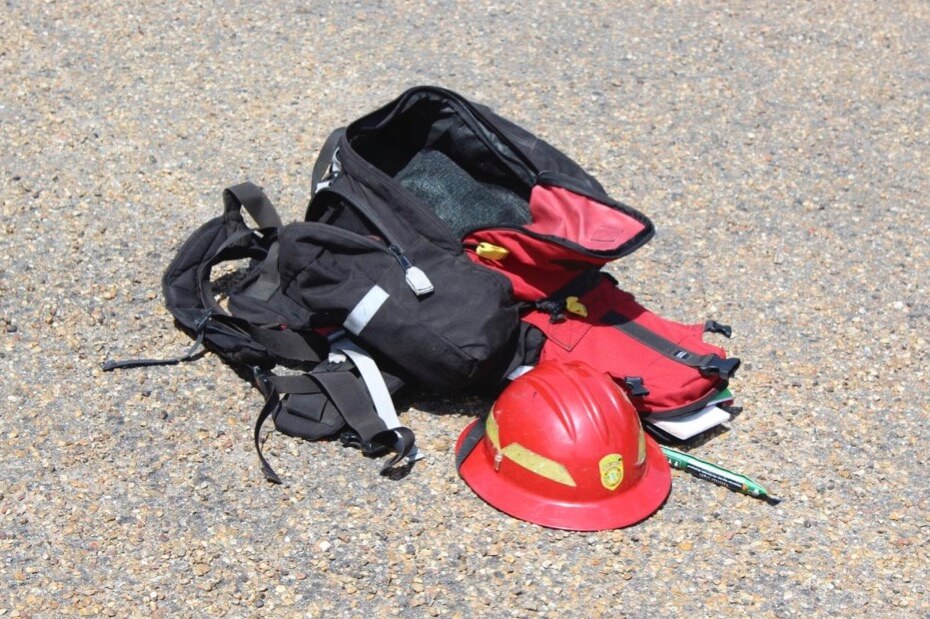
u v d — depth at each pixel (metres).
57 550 1.73
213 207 2.39
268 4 3.01
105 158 2.47
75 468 1.85
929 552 1.82
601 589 1.72
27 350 2.04
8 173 2.40
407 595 1.70
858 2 3.25
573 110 2.76
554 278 2.00
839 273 2.38
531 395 1.82
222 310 2.07
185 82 2.72
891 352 2.20
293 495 1.83
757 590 1.74
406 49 2.91
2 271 2.18
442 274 1.91
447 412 1.98
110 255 2.24
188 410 1.96
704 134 2.73
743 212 2.52
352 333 1.94
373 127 2.13
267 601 1.68
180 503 1.81
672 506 1.85
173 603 1.67
